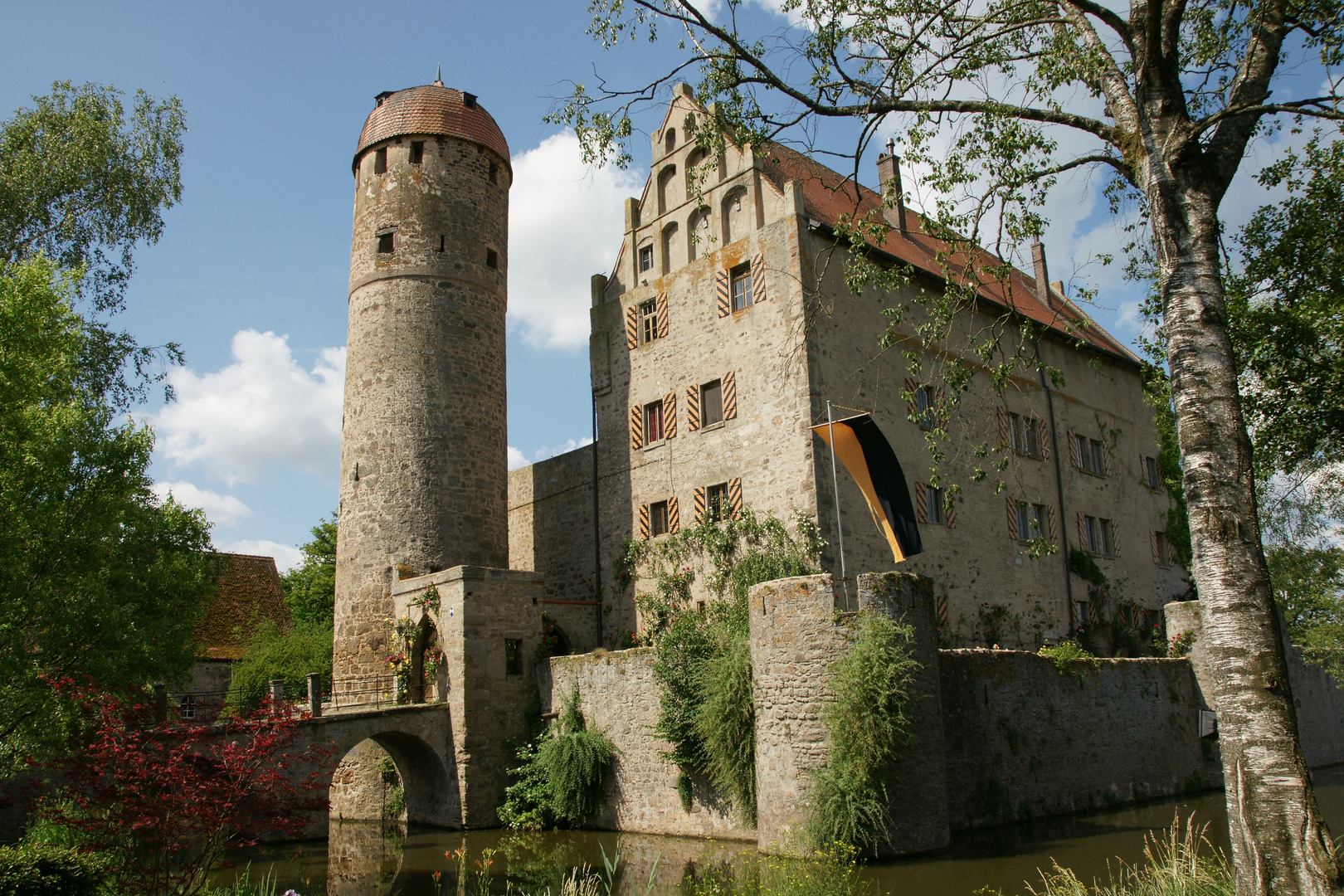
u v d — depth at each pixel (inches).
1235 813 336.5
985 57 449.7
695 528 1045.8
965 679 784.9
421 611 1021.2
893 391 1047.0
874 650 653.3
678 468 1091.9
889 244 1151.0
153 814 475.5
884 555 986.7
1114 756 916.6
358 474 1131.3
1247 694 337.7
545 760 903.1
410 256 1177.4
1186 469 368.5
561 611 1114.1
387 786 1067.3
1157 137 388.8
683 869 661.9
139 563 657.0
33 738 581.6
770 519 971.9
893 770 653.9
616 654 896.3
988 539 1111.6
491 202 1259.2
